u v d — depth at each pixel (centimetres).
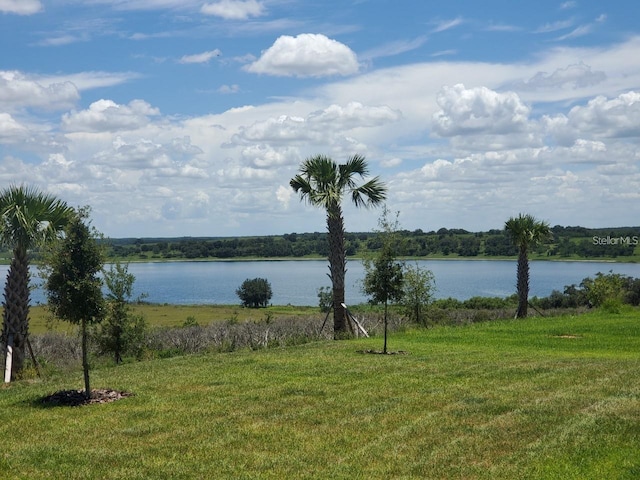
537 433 1057
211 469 933
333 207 2828
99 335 2131
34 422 1216
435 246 15325
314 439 1073
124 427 1166
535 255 13350
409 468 923
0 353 2048
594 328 2919
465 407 1246
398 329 3070
